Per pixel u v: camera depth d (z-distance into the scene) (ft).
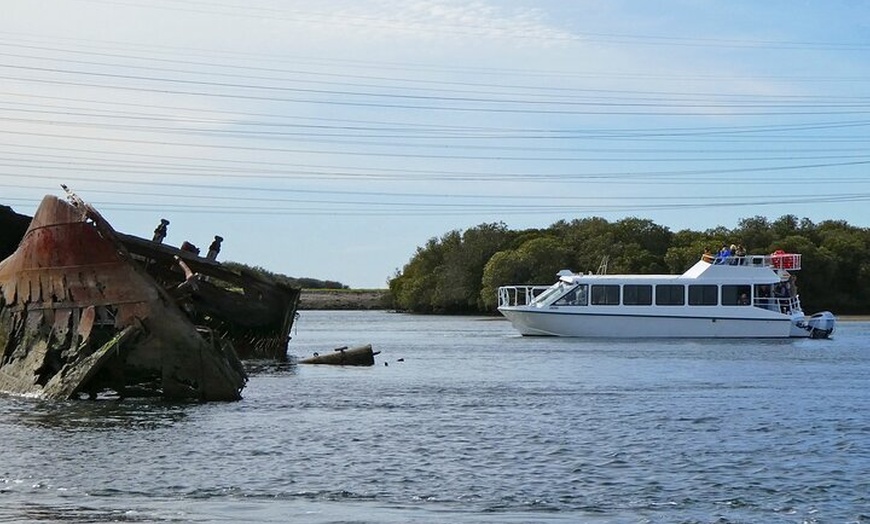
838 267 637.30
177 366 177.37
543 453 130.31
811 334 396.57
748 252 644.69
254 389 205.05
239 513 98.78
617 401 185.98
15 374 186.50
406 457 127.03
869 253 642.22
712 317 389.80
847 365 271.08
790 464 123.65
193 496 105.81
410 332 502.38
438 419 160.04
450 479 114.42
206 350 178.29
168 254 250.37
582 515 98.94
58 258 182.39
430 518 97.45
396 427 151.43
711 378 233.14
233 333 280.72
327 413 166.61
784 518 98.32
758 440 140.87
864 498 106.01
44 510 99.25
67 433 143.54
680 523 96.27
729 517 98.48
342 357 271.08
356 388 208.54
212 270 263.90
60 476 114.62
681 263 611.47
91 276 179.83
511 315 409.69
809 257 627.87
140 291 177.37
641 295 393.09
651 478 115.24
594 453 130.41
